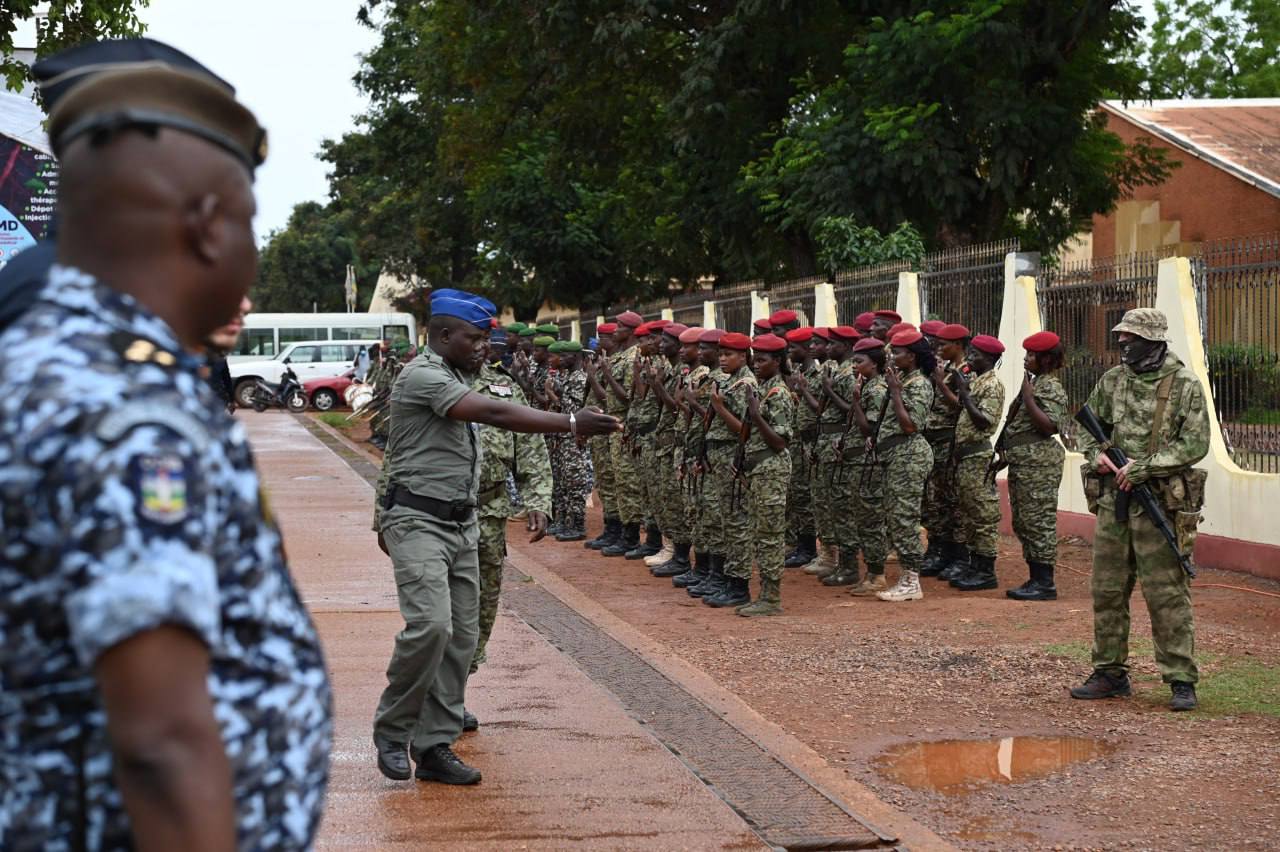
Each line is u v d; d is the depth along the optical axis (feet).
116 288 5.34
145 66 5.42
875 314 38.60
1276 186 84.43
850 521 36.09
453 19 92.27
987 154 65.57
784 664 26.25
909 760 20.02
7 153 25.80
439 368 17.40
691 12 77.25
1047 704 23.08
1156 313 22.35
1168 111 103.60
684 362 36.83
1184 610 22.39
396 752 17.49
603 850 15.23
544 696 22.48
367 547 39.09
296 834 5.57
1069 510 42.32
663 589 36.27
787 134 71.87
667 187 85.71
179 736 4.86
